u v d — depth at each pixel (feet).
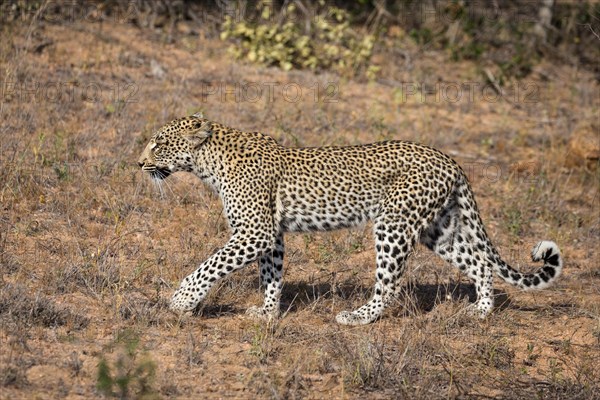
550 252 37.32
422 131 63.87
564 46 88.02
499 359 33.35
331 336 33.60
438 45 83.92
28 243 39.70
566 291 42.57
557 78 82.89
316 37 76.23
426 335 33.40
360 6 83.25
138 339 30.86
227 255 34.19
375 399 29.50
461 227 37.60
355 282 40.52
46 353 29.86
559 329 37.22
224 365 30.68
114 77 63.10
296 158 35.55
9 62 59.93
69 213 43.29
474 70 79.71
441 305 38.04
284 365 30.94
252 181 34.63
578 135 65.46
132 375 28.22
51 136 51.96
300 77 70.23
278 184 35.22
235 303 37.01
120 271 37.63
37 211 43.45
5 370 27.99
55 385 27.84
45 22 69.72
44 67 62.13
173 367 30.01
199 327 33.53
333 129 59.00
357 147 36.29
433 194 35.76
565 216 53.62
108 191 46.39
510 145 64.80
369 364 30.81
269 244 34.83
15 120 52.95
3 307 32.14
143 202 46.21
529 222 51.93
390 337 34.47
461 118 69.05
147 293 36.29
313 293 37.35
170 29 74.02
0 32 64.39
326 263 42.57
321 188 35.37
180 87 62.59
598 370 33.24
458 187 36.94
